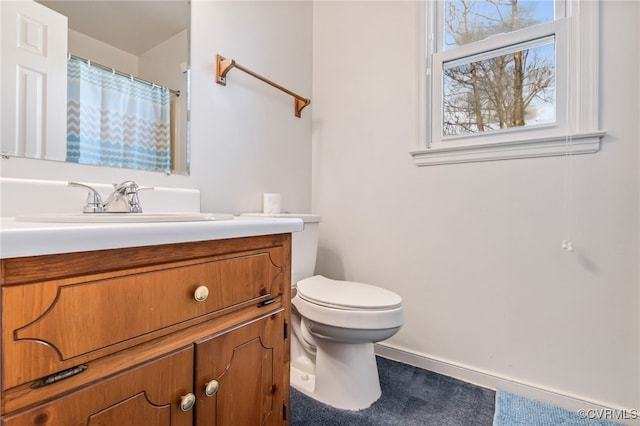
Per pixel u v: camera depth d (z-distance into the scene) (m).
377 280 1.71
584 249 1.20
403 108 1.62
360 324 1.12
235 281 0.74
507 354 1.35
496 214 1.38
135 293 0.55
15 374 0.42
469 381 1.43
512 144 1.33
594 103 1.18
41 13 0.92
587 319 1.20
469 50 1.46
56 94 0.94
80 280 0.48
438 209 1.52
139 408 0.56
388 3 1.68
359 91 1.78
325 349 1.28
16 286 0.42
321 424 1.13
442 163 1.50
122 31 1.10
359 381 1.24
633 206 1.12
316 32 1.96
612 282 1.15
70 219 0.63
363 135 1.76
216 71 1.38
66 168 0.96
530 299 1.30
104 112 1.05
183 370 0.63
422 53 1.55
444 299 1.51
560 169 1.24
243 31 1.52
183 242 0.62
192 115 1.29
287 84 1.79
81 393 0.48
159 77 1.20
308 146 1.94
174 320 0.61
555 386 1.25
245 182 1.52
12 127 0.86
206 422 0.67
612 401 1.15
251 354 0.79
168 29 1.22
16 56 0.87
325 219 1.91
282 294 0.90
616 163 1.14
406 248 1.62
